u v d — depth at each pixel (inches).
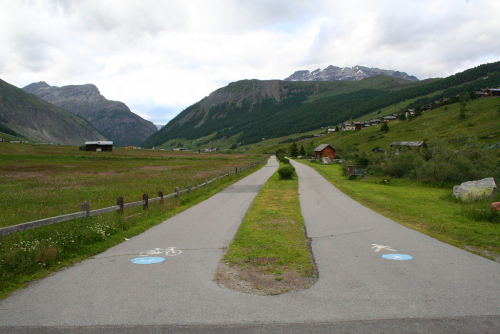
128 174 1384.1
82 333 145.6
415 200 610.5
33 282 210.4
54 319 159.3
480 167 984.3
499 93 4810.5
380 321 152.6
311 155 4101.9
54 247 263.7
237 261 251.3
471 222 392.8
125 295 187.6
